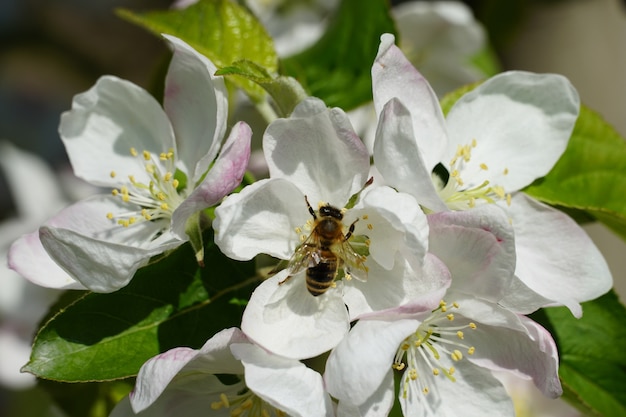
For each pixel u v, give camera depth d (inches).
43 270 11.4
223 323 11.2
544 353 10.7
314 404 10.3
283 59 13.4
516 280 10.7
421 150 11.2
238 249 10.8
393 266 10.8
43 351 10.8
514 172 11.8
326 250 10.8
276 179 10.7
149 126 11.9
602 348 11.9
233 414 11.0
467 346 11.1
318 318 10.8
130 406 10.9
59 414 15.0
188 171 11.6
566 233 11.5
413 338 11.1
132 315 11.0
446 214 10.5
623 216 11.8
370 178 10.9
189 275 11.2
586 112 12.4
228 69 10.9
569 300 11.1
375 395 10.5
